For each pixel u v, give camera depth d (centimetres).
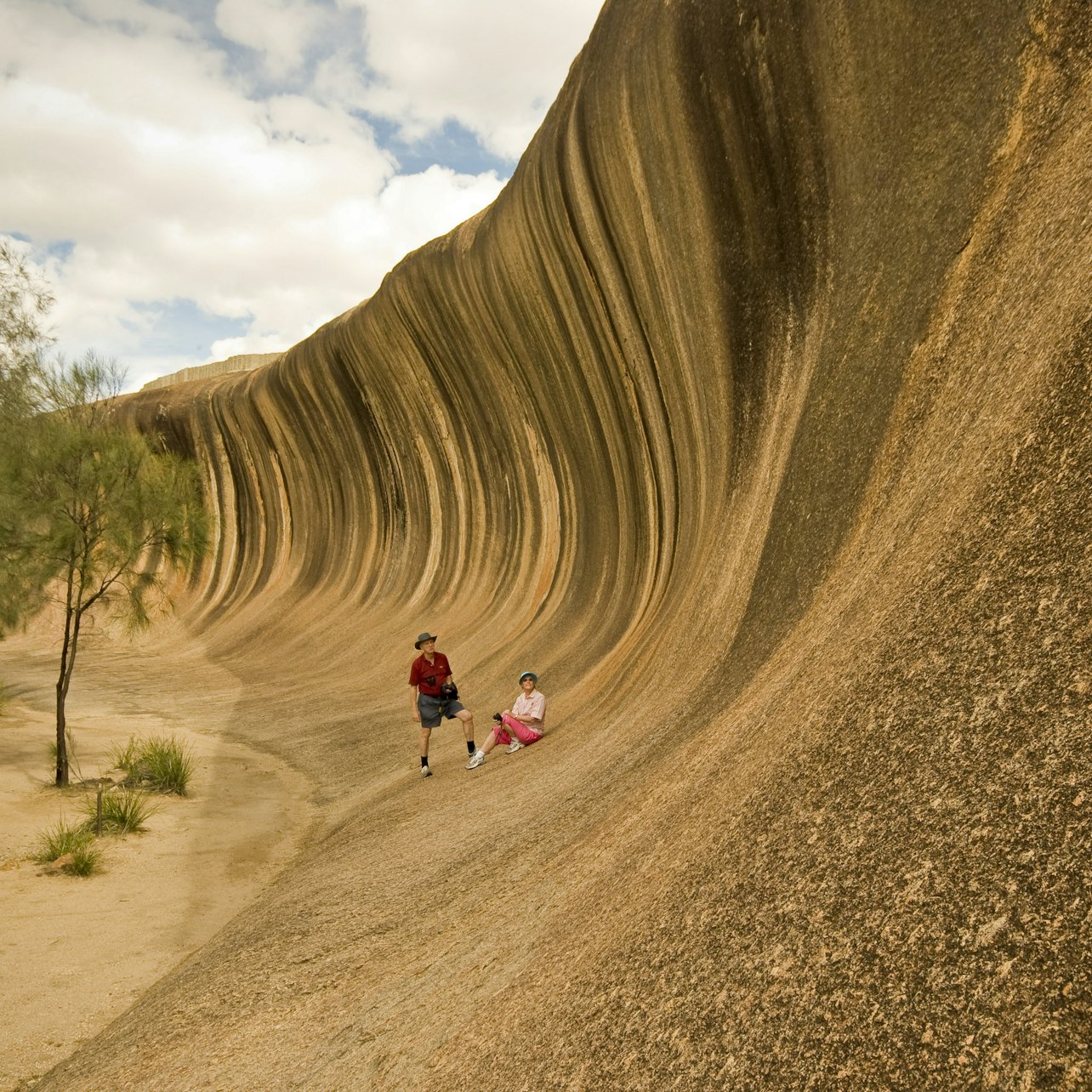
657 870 253
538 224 1266
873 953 141
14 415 1165
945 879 140
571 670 1117
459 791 727
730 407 884
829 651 286
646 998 185
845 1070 128
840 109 694
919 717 182
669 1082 156
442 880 477
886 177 627
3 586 1129
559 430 1466
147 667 2358
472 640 1611
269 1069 317
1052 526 185
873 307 587
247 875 712
